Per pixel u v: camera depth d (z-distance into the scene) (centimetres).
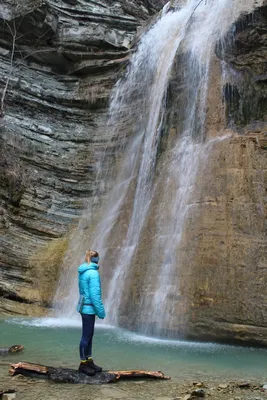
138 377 632
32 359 738
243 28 1539
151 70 2034
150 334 1048
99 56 2341
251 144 1142
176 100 1606
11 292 1598
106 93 2277
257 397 550
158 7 2702
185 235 1100
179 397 537
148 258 1188
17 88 2212
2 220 1811
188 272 1041
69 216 2003
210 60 1518
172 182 1283
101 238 1595
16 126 2116
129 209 1538
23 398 521
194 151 1272
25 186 1962
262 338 904
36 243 1839
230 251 1009
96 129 2242
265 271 966
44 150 2122
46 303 1547
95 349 856
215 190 1105
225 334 941
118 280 1297
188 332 982
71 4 2388
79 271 654
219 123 1372
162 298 1067
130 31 2470
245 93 1423
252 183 1086
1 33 2286
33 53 2323
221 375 673
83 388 573
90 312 634
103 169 2095
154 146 1617
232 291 965
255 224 1031
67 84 2358
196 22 1839
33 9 2189
